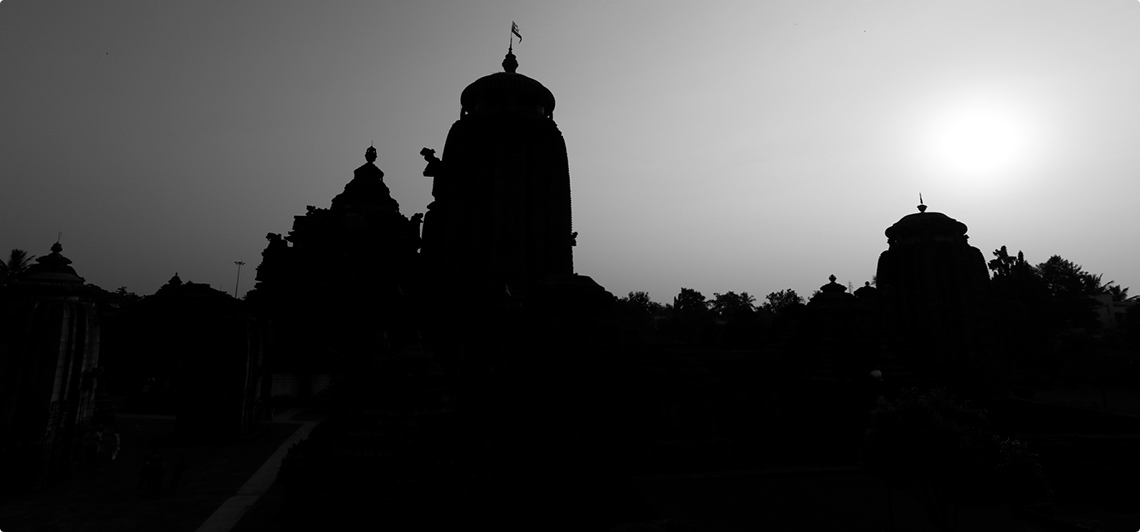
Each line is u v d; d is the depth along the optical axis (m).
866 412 32.44
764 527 19.80
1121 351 52.91
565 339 16.02
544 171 42.41
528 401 15.73
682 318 104.31
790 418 35.31
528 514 14.95
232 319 36.69
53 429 24.53
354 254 56.31
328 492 15.52
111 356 53.12
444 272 39.22
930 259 39.31
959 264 38.69
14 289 25.64
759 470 27.55
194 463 28.98
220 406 34.75
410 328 36.59
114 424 41.00
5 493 22.64
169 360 51.53
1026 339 52.38
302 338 54.56
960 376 36.59
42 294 25.53
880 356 34.31
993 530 19.92
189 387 35.06
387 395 16.55
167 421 42.97
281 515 19.42
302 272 57.25
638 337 31.05
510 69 46.34
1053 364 63.41
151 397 49.59
